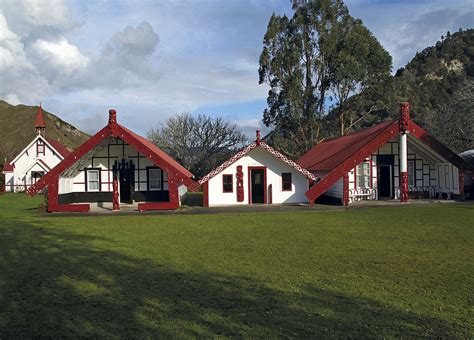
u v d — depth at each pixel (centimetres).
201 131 6272
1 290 852
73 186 2895
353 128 4909
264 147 2703
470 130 3944
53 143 5875
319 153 3619
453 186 2703
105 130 2472
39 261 1112
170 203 2436
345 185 2530
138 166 2920
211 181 2703
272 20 4734
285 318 671
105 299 780
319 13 4616
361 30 4559
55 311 723
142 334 617
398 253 1132
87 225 1853
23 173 5741
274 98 4775
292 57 4556
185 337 603
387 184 2894
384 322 650
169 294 802
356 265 1008
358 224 1709
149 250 1234
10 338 614
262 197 2759
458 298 757
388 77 4578
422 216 1914
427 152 2781
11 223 1961
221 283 870
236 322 656
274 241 1345
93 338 609
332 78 4559
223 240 1380
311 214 2120
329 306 724
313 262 1045
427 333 608
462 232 1449
